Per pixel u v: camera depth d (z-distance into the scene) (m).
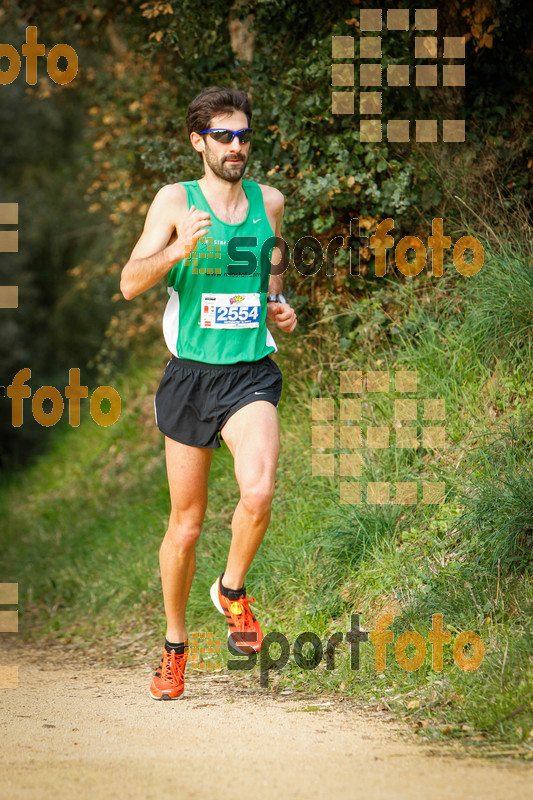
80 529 16.11
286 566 10.20
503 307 10.52
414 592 8.67
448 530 9.19
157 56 16.38
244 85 14.22
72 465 20.86
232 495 12.90
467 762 5.58
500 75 12.57
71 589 13.92
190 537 7.51
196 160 14.05
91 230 25.44
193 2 13.99
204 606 10.70
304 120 12.48
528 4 12.55
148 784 5.27
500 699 6.54
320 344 13.09
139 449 19.08
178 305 7.26
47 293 28.72
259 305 7.24
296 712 7.20
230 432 7.08
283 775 5.38
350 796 4.95
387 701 7.30
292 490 11.59
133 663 10.15
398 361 11.50
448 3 12.32
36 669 10.20
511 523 8.37
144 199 17.44
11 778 5.47
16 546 17.12
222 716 7.11
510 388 10.19
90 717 7.27
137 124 18.09
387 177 12.56
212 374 7.18
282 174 12.82
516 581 8.19
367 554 9.63
